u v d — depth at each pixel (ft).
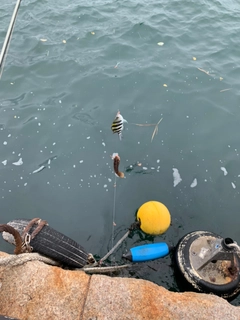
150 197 8.53
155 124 10.44
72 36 14.64
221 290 6.03
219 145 9.87
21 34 14.67
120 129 6.75
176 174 9.05
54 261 5.83
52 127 10.36
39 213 8.21
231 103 11.36
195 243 6.70
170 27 15.72
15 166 9.21
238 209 8.33
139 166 9.24
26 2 17.28
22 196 8.55
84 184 8.83
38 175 9.02
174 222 7.99
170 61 13.34
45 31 14.97
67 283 4.95
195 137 10.09
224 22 16.65
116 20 15.99
